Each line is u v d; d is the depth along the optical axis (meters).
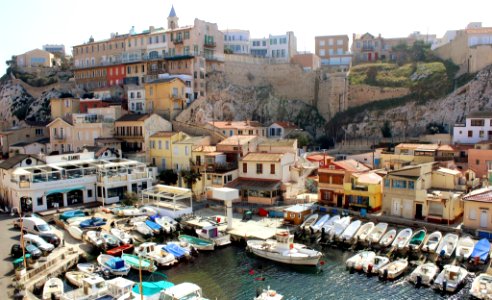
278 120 125.62
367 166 75.12
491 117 86.56
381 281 42.44
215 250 52.00
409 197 57.28
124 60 119.12
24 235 50.47
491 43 112.88
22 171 64.81
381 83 122.94
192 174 74.81
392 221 56.41
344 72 128.88
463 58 116.50
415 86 117.75
